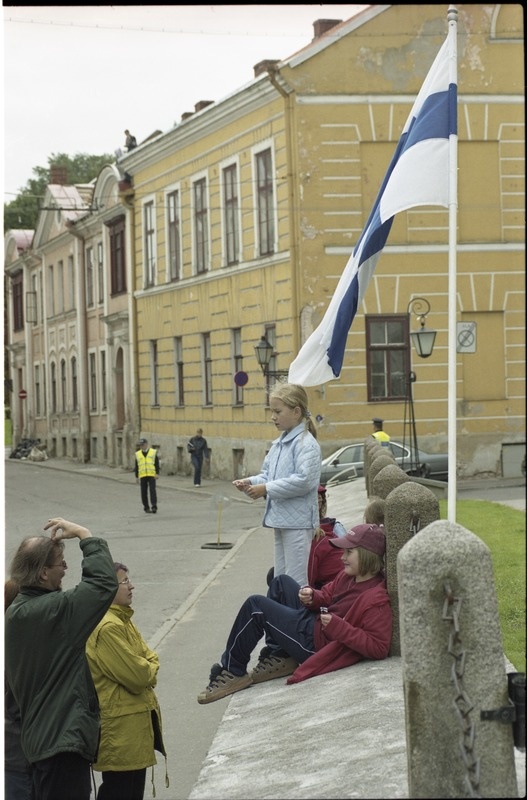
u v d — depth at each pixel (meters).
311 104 31.23
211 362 37.38
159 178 40.69
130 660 6.20
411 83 31.55
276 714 6.84
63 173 58.28
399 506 7.39
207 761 6.21
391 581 7.43
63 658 5.75
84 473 44.31
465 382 31.95
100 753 6.18
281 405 8.36
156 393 42.44
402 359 31.69
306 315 31.47
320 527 9.10
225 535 21.27
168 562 17.64
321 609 7.62
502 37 32.03
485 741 4.09
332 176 31.36
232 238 35.59
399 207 8.52
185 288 39.00
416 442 28.95
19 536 23.30
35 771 5.78
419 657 4.09
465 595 4.09
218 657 10.60
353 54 31.36
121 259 45.03
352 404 31.16
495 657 4.09
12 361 67.00
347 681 7.04
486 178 32.25
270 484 8.22
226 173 35.66
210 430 37.62
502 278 32.25
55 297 56.09
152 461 26.91
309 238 31.33
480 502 21.34
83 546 5.95
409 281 31.77
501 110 32.19
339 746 5.81
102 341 48.59
